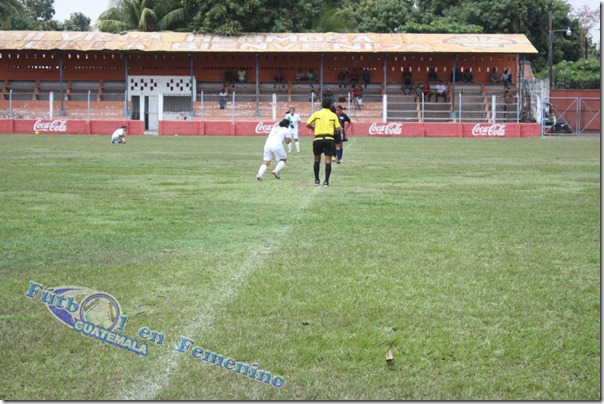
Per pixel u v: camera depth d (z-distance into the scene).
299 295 7.27
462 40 56.97
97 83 59.16
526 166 23.84
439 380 5.29
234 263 8.65
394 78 59.72
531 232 10.94
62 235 10.41
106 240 10.06
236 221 11.75
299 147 35.44
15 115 55.62
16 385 5.16
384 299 7.16
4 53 58.53
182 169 21.44
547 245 9.93
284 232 10.73
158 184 17.25
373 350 5.82
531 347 5.90
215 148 33.38
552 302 7.13
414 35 57.81
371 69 59.72
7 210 12.76
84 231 10.74
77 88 58.94
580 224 11.73
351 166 23.39
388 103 54.44
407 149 34.09
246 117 55.62
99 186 16.66
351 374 5.39
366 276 8.05
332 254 9.19
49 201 14.01
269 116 55.75
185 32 61.28
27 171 20.16
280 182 17.97
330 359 5.66
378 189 16.59
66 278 7.86
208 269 8.34
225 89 58.09
